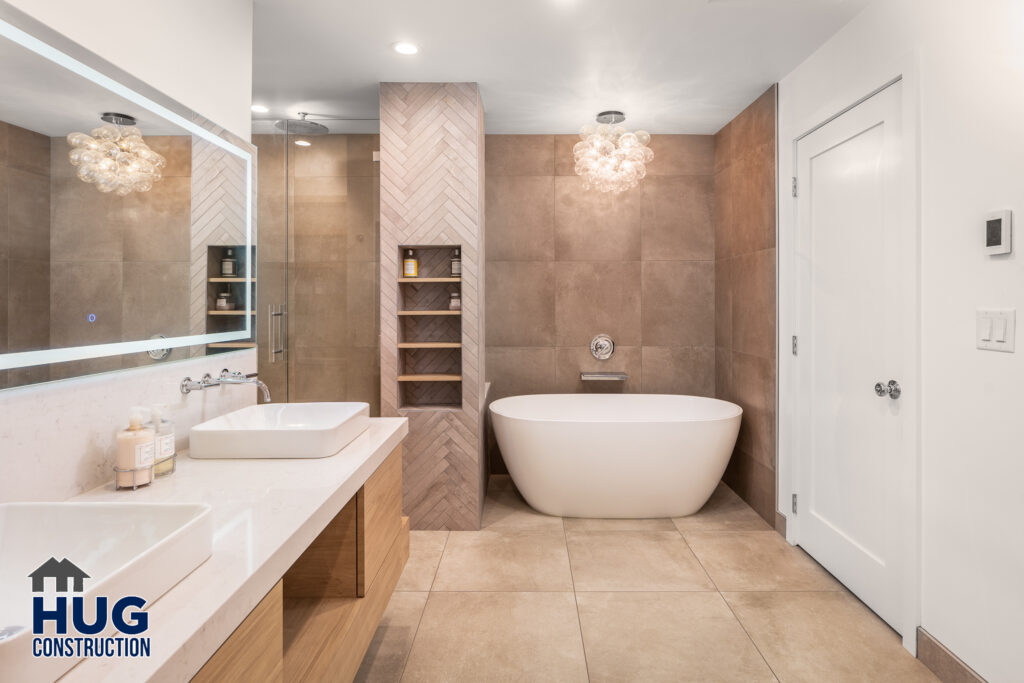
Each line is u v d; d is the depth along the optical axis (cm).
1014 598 168
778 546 310
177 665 76
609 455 335
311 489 143
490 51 287
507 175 431
